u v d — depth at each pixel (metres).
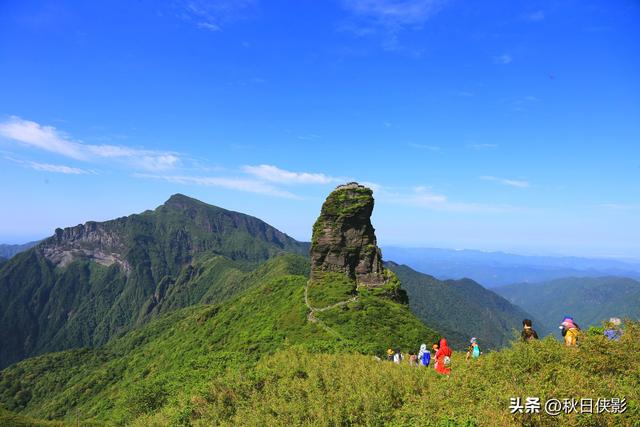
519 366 18.77
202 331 90.94
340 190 78.81
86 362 133.25
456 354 27.41
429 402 19.03
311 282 75.75
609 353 17.97
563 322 22.78
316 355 33.28
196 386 35.59
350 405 21.44
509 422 15.02
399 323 61.72
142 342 151.12
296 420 21.66
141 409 42.47
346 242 76.50
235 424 24.31
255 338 66.19
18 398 116.81
